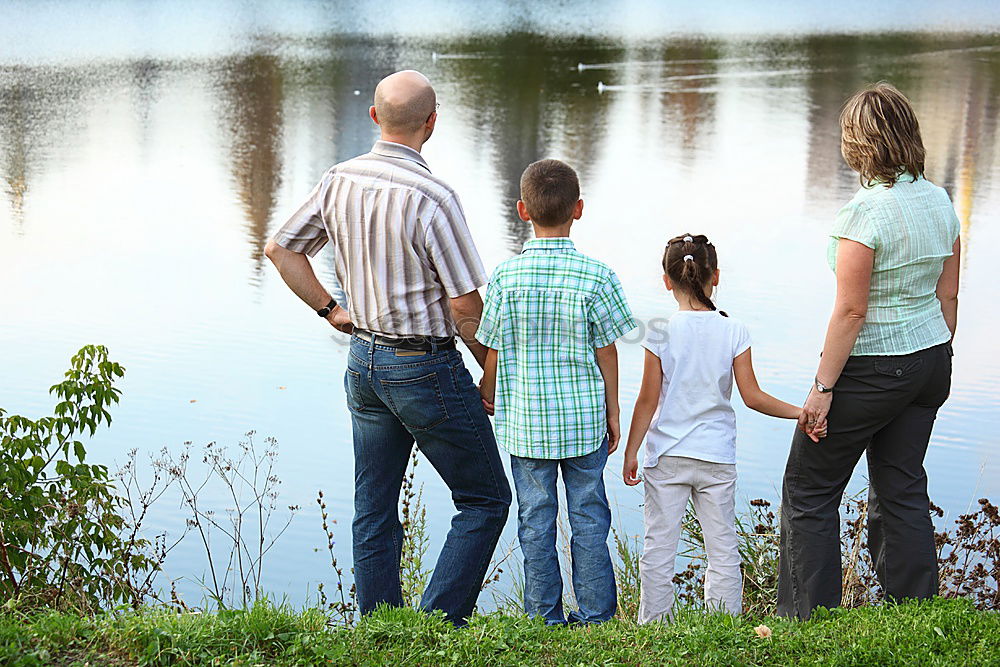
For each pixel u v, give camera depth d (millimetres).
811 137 29266
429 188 4477
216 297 15227
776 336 13141
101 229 19391
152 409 10883
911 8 79188
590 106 34500
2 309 14562
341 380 11891
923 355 4598
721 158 26125
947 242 4582
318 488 9070
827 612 4719
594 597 4984
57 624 4277
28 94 35156
